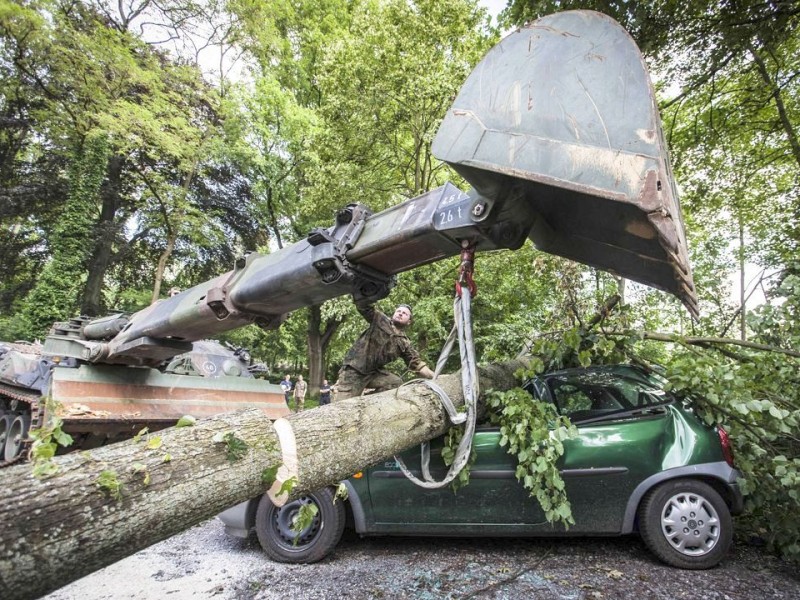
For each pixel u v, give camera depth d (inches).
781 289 156.5
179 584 128.2
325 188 521.7
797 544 129.7
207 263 885.2
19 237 800.9
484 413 145.3
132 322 203.3
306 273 122.3
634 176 68.6
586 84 77.0
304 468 86.7
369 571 133.8
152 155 641.6
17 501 53.6
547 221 103.3
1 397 276.4
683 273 67.7
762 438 135.6
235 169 783.1
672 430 136.8
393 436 108.0
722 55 265.4
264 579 130.7
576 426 140.9
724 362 157.9
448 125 88.4
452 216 104.6
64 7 606.9
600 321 163.0
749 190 430.9
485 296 399.9
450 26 462.9
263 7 716.0
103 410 218.8
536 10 223.0
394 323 162.1
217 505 72.7
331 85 503.5
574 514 135.3
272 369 1278.3
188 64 706.2
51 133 662.5
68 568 55.3
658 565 132.3
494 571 130.3
